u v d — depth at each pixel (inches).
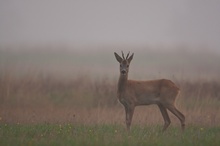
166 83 2437.3
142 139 1932.8
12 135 2046.0
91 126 2340.1
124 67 2465.6
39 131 2151.8
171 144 1843.0
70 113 2915.8
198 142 1886.1
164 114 2425.0
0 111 3016.7
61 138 1955.0
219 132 2191.2
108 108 3213.6
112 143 1847.9
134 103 2461.9
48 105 3383.4
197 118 2600.9
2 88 3599.9
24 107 3272.6
